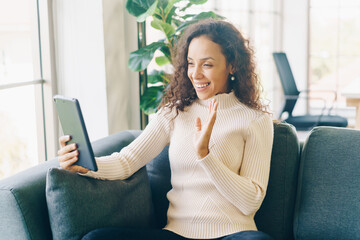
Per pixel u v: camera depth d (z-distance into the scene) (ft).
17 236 4.61
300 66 19.22
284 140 5.87
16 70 7.83
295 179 5.95
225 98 5.49
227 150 5.21
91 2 8.51
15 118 7.84
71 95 8.79
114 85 9.13
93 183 4.93
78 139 4.70
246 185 4.86
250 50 5.64
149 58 8.34
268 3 17.93
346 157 5.51
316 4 19.13
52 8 8.45
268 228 5.79
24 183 4.74
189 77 5.43
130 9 8.68
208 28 5.30
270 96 18.43
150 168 6.31
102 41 8.60
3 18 7.55
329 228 5.36
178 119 5.60
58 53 8.62
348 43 19.11
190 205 5.17
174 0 8.39
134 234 4.72
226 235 4.90
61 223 4.63
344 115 19.33
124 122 9.74
